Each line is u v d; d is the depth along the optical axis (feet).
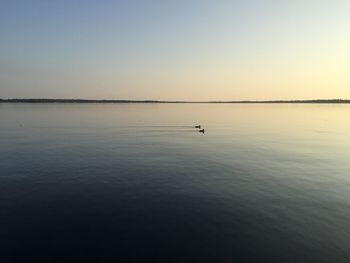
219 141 155.43
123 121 283.59
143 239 48.70
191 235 50.11
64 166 93.81
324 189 73.87
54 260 42.73
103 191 70.23
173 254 44.68
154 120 301.22
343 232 51.57
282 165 99.25
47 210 59.16
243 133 193.26
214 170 91.20
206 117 365.20
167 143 146.10
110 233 50.47
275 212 59.47
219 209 60.59
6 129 202.69
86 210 59.36
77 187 72.95
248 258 43.93
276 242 48.19
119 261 42.80
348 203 64.59
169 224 53.83
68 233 50.26
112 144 140.36
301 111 564.71
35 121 272.51
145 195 67.97
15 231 50.72
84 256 43.80
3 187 72.54
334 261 43.39
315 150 129.08
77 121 277.44
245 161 104.94
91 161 101.50
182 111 543.80
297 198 67.36
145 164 97.91
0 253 44.24
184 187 74.02
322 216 57.88
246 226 53.42
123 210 59.52
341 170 92.94
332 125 256.52
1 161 100.53
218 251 45.57
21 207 60.49
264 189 73.31
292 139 164.96
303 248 46.52
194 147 134.92
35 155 111.14
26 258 43.06
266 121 303.68
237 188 73.82
